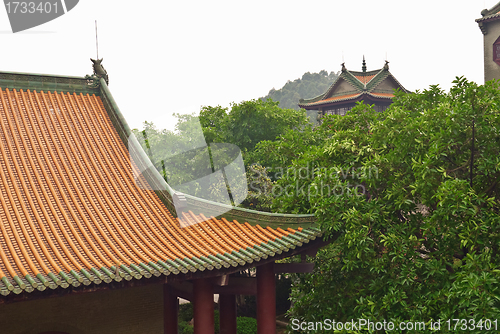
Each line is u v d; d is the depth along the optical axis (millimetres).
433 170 10172
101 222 11055
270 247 10609
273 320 11531
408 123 11391
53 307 12391
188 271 9672
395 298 10367
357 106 14047
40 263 9117
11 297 8109
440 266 10336
